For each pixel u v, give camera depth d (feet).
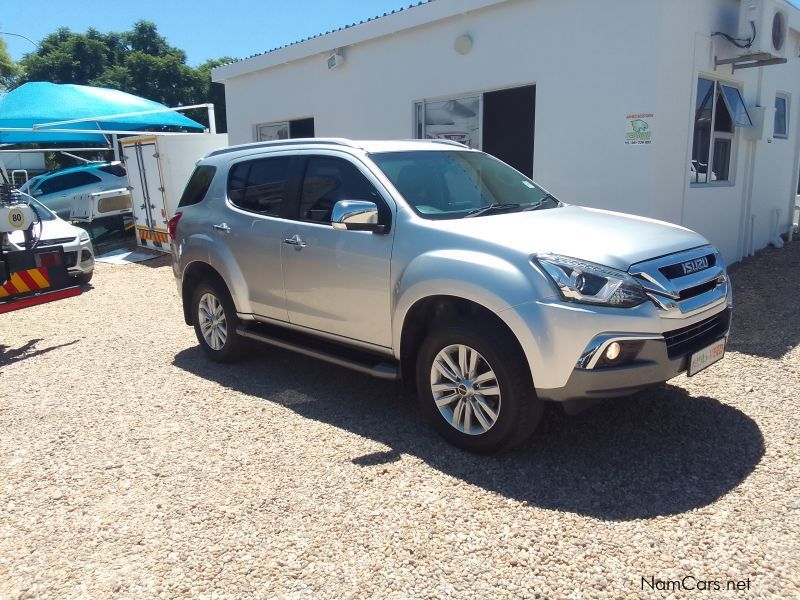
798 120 35.81
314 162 15.55
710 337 12.34
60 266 21.50
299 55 36.09
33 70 131.54
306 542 9.94
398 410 14.96
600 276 10.95
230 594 8.86
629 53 22.84
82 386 17.42
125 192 47.03
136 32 147.54
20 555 9.93
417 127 31.32
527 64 26.05
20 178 74.64
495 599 8.57
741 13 24.39
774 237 34.37
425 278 12.38
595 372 10.79
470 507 10.71
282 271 15.69
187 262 18.51
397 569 9.24
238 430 14.11
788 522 9.93
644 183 23.11
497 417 11.77
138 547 10.00
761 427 13.17
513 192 15.71
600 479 11.43
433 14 28.68
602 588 8.70
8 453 13.39
